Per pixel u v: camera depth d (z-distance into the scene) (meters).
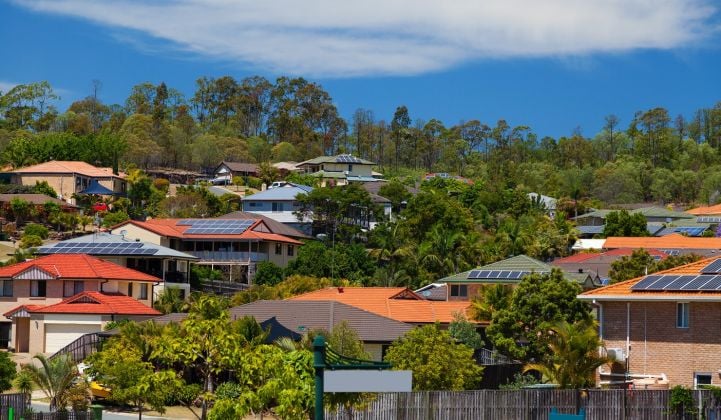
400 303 116.50
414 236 198.00
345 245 191.75
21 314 121.25
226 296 152.50
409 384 38.88
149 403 77.62
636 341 84.19
